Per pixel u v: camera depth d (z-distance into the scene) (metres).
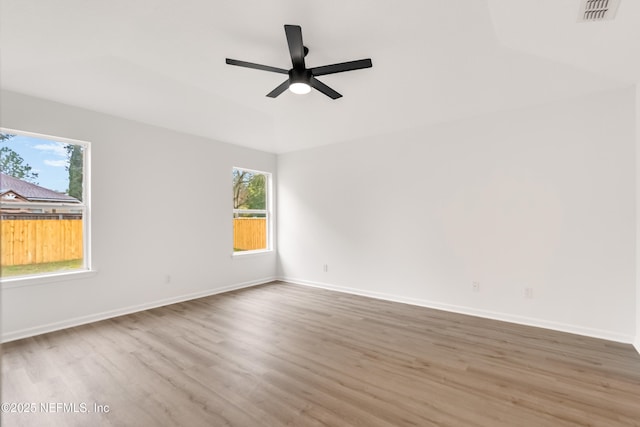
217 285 4.89
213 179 4.85
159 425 1.84
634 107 2.91
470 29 2.62
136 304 3.95
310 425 1.84
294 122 4.72
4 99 3.03
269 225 5.87
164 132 4.26
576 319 3.18
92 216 3.59
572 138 3.20
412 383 2.28
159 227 4.19
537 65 2.93
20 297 3.09
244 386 2.24
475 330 3.29
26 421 1.87
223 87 3.68
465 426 1.82
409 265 4.30
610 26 2.18
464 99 3.54
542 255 3.35
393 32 2.66
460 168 3.88
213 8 2.34
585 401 2.05
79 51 2.79
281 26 2.56
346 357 2.69
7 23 2.27
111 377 2.36
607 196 3.04
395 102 3.85
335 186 5.07
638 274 2.83
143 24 2.53
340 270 5.02
